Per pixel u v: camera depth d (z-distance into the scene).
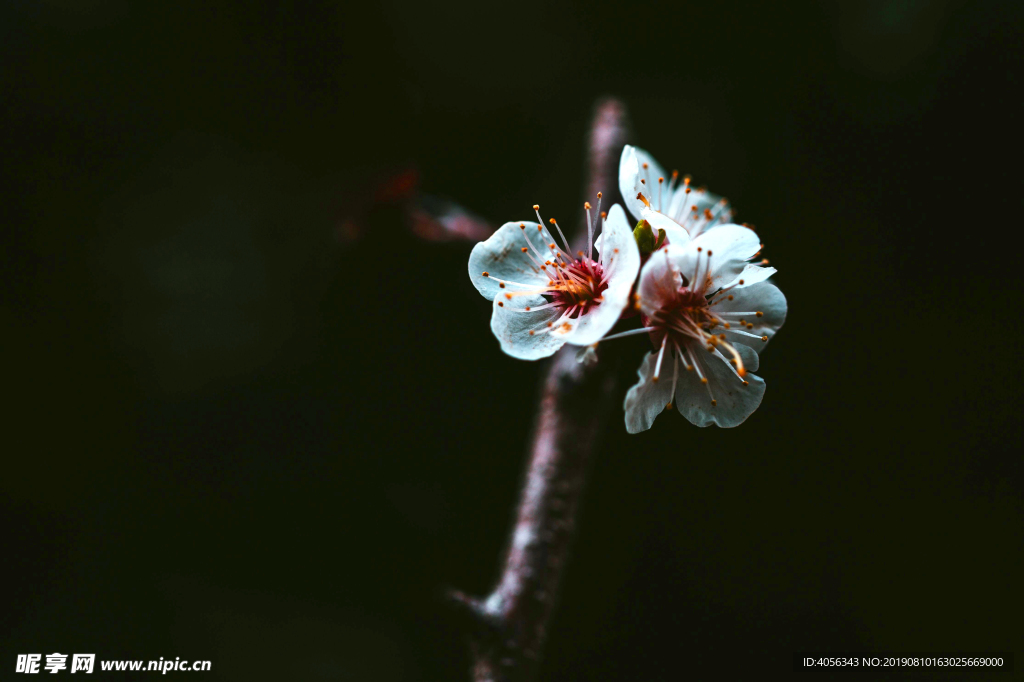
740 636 0.85
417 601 0.85
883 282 0.87
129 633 0.81
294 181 0.86
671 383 0.53
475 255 0.53
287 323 0.92
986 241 0.82
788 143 0.86
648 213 0.52
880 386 0.88
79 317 0.90
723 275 0.52
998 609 0.81
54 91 0.87
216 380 0.92
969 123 0.80
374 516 0.89
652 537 0.88
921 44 0.79
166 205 0.89
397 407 0.93
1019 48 0.76
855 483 0.88
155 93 0.87
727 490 0.89
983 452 0.85
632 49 0.88
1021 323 0.82
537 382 0.93
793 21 0.84
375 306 0.93
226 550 0.87
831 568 0.86
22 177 0.88
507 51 0.87
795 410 0.90
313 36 0.83
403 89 0.83
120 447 0.90
